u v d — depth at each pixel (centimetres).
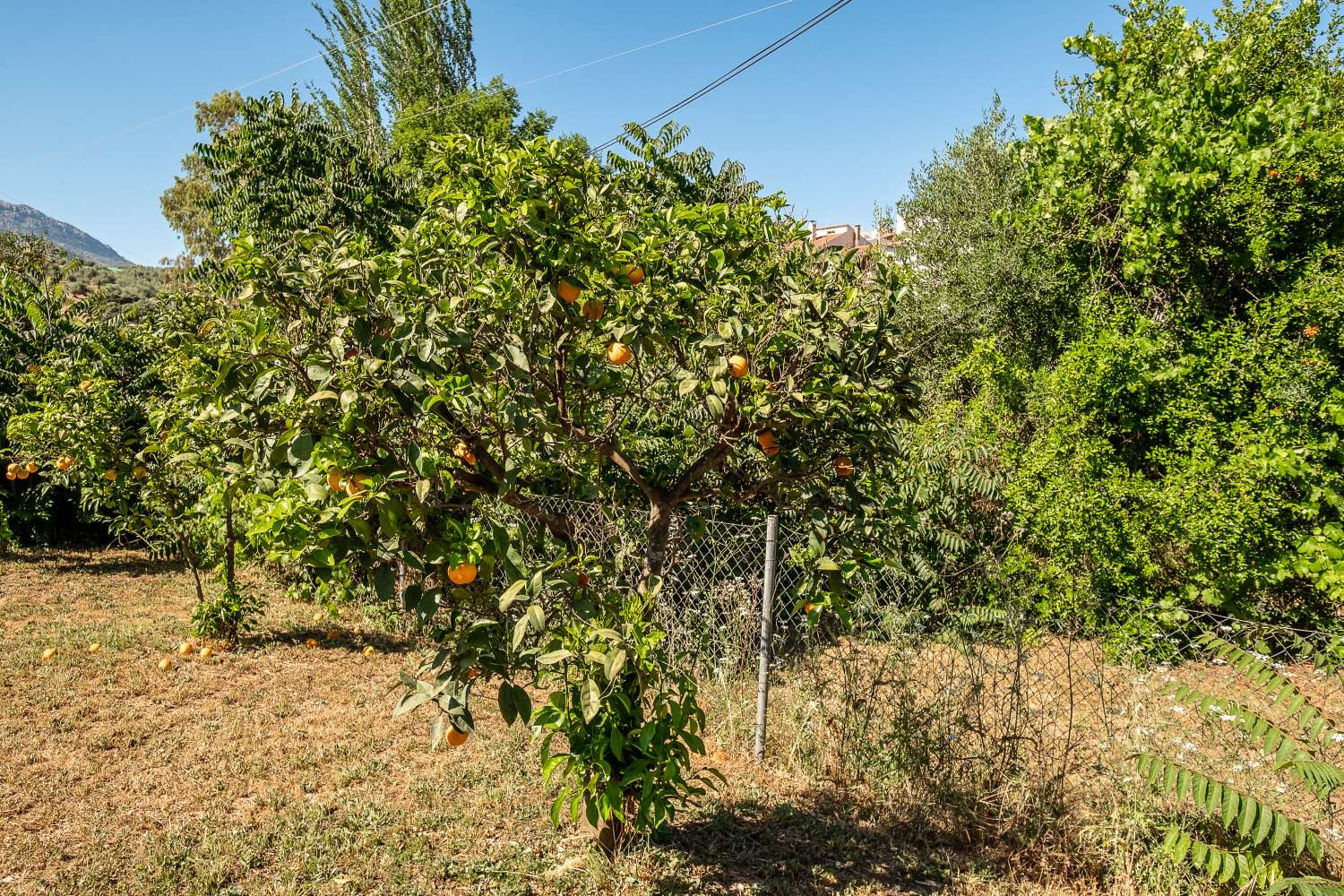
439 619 573
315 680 556
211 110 3209
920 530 592
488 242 304
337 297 281
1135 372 673
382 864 330
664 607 556
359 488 255
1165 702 484
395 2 2167
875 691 420
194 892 306
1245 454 630
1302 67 1036
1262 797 364
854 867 344
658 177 737
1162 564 653
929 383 970
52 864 324
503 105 2186
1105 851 331
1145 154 750
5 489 975
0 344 940
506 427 302
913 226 1286
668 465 455
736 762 446
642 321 321
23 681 525
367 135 2025
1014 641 423
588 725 316
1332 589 595
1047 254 857
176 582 838
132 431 687
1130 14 955
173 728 465
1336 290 632
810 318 340
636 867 327
